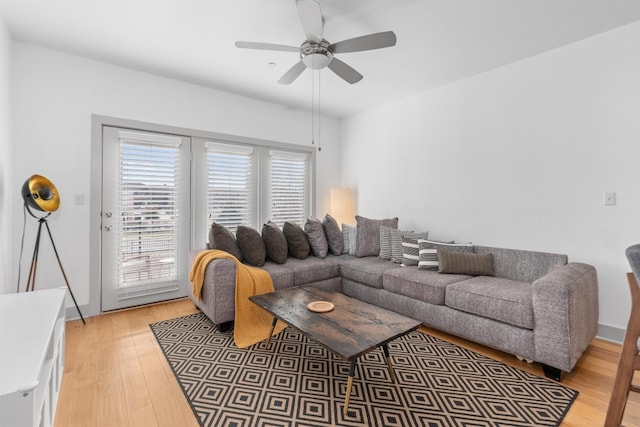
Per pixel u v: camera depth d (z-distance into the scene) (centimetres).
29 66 268
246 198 404
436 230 369
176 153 347
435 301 253
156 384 185
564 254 262
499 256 286
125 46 272
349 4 211
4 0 209
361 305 216
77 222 290
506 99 305
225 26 240
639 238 233
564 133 268
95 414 159
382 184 436
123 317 294
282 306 213
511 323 209
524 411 161
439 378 192
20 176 264
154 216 333
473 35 251
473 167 332
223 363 209
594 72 251
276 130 428
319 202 479
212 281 255
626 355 128
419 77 336
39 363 110
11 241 256
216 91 373
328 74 329
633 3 210
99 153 301
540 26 238
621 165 240
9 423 96
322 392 177
